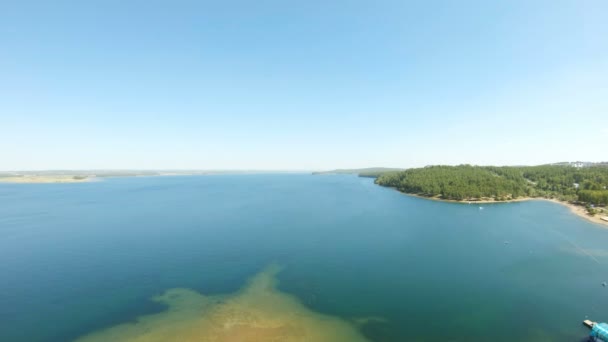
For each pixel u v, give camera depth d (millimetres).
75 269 71938
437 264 75625
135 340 44438
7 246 89875
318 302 56344
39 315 51438
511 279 66375
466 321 49656
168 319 50219
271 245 91188
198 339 44562
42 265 74250
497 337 45281
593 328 43406
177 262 76812
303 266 74312
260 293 59844
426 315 51656
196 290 61188
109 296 58438
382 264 75625
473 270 71625
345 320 50125
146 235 102625
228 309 53594
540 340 44531
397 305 55094
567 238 100250
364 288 62125
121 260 78062
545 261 77812
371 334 46094
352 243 93438
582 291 60500
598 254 83562
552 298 57562
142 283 64312
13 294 59188
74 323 49062
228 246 90188
